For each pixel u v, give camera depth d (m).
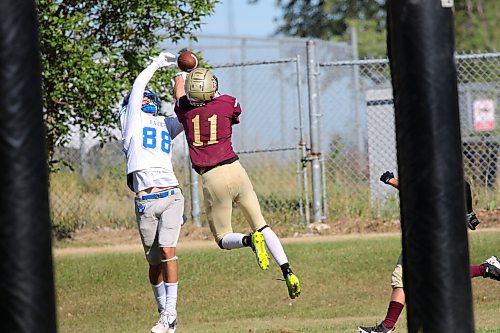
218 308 38.91
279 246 29.67
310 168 55.66
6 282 11.95
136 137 30.41
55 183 54.59
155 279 31.45
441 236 13.21
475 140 54.06
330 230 51.66
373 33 110.25
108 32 48.50
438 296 13.25
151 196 30.27
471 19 98.06
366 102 54.78
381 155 54.41
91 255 47.53
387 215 53.47
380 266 44.12
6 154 11.95
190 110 29.53
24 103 11.97
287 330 30.92
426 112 13.21
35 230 12.03
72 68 45.41
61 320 37.50
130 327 35.78
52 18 44.28
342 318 35.50
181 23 48.53
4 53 11.87
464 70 57.56
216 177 29.30
